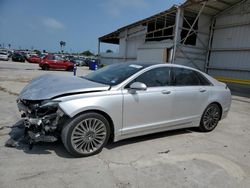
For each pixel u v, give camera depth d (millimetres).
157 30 17734
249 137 4992
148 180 2934
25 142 3744
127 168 3193
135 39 20906
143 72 4004
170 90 4234
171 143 4250
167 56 16125
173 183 2906
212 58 17156
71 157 3379
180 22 15398
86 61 42344
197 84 4828
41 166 3076
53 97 3283
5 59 36000
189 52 16344
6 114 5277
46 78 4305
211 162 3566
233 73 15844
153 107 4004
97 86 3584
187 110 4574
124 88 3723
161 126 4211
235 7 15492
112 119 3574
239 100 10672
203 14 16719
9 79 12320
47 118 3268
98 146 3541
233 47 15742
